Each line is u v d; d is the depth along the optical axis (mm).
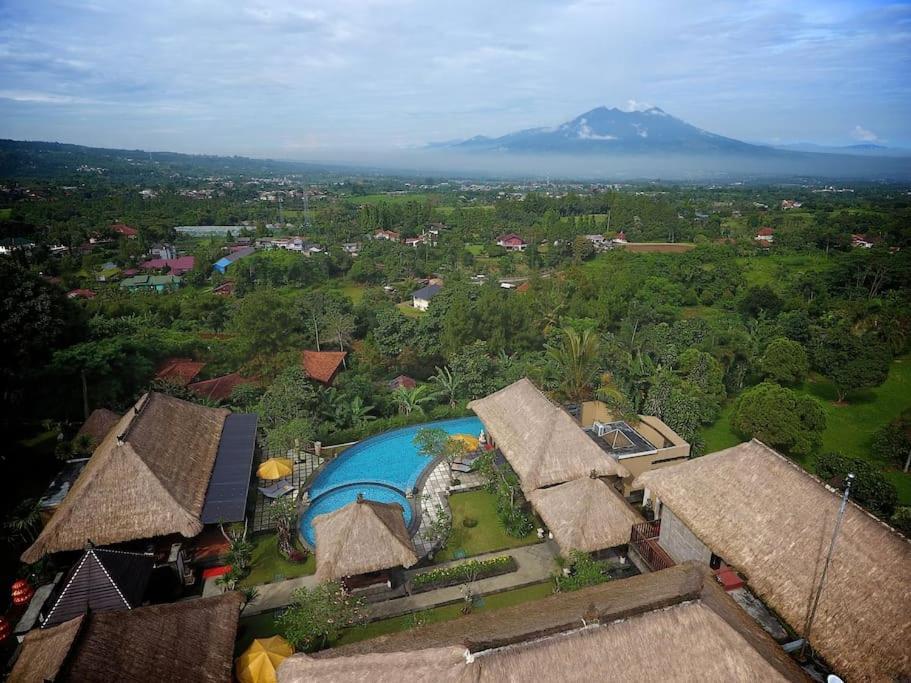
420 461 30531
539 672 11891
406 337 48938
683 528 19703
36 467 28250
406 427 34000
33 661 14266
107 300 61250
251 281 80688
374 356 48594
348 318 53844
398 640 14594
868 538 14969
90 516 19797
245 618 19156
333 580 18656
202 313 61500
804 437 31328
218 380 39844
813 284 68188
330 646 17922
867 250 84000
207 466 24484
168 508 20516
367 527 19891
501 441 26328
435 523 23391
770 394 32750
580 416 32438
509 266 97250
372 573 20688
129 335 40688
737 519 17766
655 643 12391
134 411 24578
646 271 79312
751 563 16578
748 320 59312
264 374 40750
